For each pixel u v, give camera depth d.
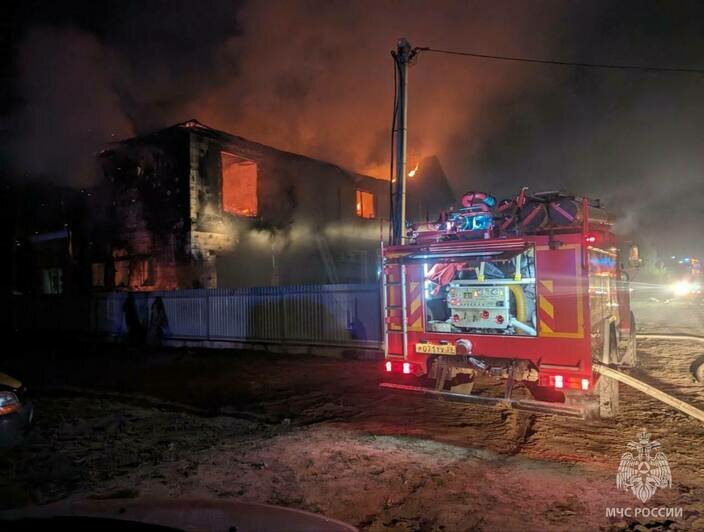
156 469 4.59
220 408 6.96
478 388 7.44
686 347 11.05
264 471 4.45
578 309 5.35
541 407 5.43
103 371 10.34
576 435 5.26
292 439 5.40
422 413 6.30
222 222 16.25
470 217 6.43
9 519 2.85
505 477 4.19
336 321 11.07
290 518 2.74
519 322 5.75
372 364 9.98
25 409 5.01
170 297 13.91
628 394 7.06
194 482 4.23
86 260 18.20
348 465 4.55
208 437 5.62
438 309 6.47
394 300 6.62
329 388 7.98
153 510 2.87
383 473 4.34
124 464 4.77
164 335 14.01
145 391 8.25
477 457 4.68
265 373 9.47
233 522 2.69
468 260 5.89
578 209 5.50
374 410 6.54
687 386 7.42
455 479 4.17
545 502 3.71
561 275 5.44
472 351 5.96
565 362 5.43
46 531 2.68
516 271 5.76
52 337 16.39
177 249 15.56
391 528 3.39
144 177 16.48
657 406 6.39
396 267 6.60
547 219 5.62
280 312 11.95
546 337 5.52
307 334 11.51
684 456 4.59
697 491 3.84
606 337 5.99
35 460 4.93
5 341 15.95
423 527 3.39
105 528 2.65
